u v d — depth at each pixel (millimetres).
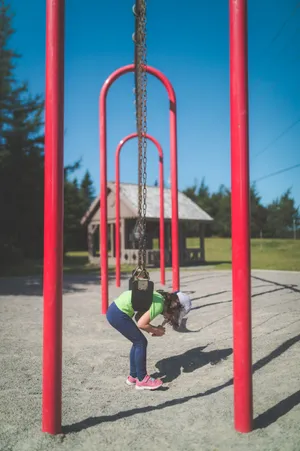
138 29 4891
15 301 9211
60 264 2742
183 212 22484
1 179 20688
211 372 4055
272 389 3344
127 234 22156
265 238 33656
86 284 12305
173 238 6926
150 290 3656
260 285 10016
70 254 33312
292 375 3607
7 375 4102
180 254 21641
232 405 3146
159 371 4199
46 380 2736
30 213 21953
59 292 2730
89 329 6145
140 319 3709
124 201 21234
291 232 32438
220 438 2629
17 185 21078
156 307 3697
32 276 16125
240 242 2682
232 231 2723
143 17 4051
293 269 15281
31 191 21344
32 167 21359
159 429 2812
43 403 2758
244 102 2705
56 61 2777
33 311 7867
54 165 2762
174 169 6898
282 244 27984
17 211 21656
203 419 2930
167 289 10023
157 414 3074
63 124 2818
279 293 8562
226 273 14359
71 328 6219
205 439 2633
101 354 4824
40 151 21766
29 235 23938
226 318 6461
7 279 14703
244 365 2678
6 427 2855
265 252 24234
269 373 3762
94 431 2797
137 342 3758
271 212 33562
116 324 3756
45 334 2734
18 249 22891
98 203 23422
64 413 3123
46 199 2764
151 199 22641
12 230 22328
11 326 6457
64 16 2822
